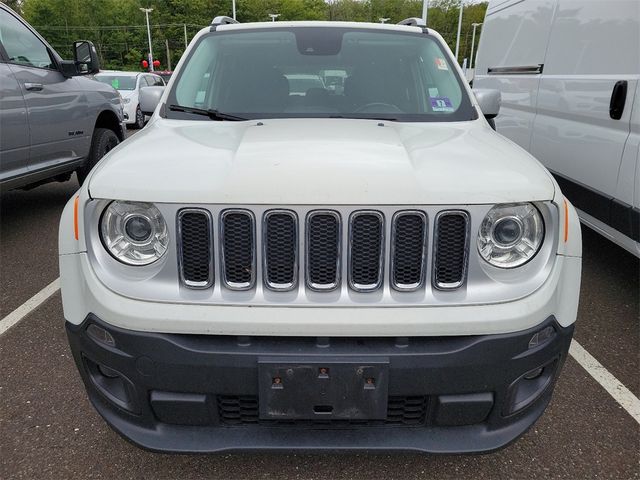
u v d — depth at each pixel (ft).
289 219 5.91
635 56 11.53
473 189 5.98
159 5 236.63
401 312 5.90
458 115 9.69
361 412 6.02
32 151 15.80
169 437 6.35
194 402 6.13
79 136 18.33
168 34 233.55
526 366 6.15
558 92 15.02
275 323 5.83
